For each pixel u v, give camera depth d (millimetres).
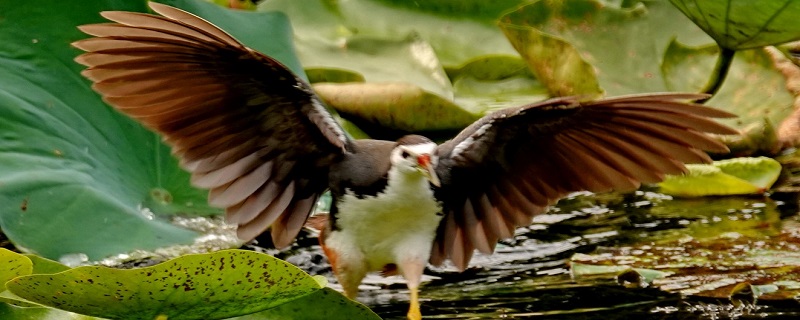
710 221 11938
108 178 10672
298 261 11180
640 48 14656
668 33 14922
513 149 9227
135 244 10172
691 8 13094
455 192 9516
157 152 11219
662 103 8414
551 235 11789
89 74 8336
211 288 7621
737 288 9961
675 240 11422
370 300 10312
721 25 12938
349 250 9578
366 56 14633
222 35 8172
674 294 10070
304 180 9414
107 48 8195
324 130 8898
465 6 15656
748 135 13570
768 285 10109
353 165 9289
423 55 14570
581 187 9273
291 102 8812
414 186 9227
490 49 15352
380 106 13594
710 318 9594
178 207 10961
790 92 14211
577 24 14734
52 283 7387
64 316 7875
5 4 11164
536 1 14711
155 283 7492
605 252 11203
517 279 10711
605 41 14688
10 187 9938
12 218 9805
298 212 9516
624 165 9055
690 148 8742
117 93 8445
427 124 13695
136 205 10727
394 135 13805
